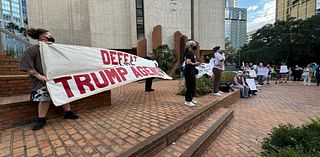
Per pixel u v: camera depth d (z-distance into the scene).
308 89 11.63
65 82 3.26
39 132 2.75
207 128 3.68
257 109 6.61
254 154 3.21
